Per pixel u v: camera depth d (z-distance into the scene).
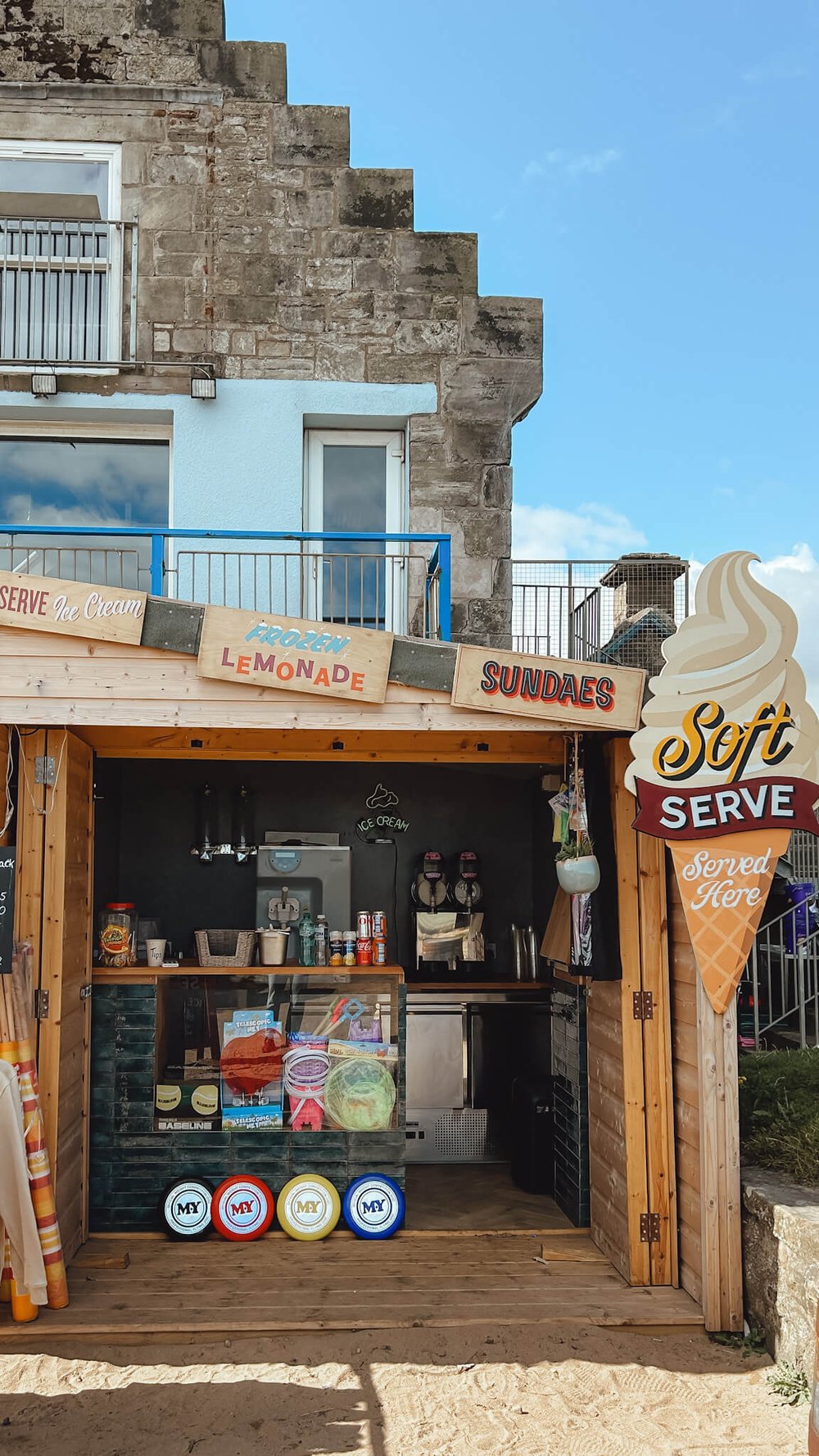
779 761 5.02
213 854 8.00
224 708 5.23
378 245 8.03
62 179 8.02
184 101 8.01
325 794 8.30
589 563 7.02
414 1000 7.75
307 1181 6.18
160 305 7.88
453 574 7.91
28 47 7.97
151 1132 6.23
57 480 8.02
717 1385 4.46
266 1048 6.36
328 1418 4.18
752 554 5.07
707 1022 5.05
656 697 5.01
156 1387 4.41
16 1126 4.99
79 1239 5.91
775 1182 5.09
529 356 8.05
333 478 8.20
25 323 7.88
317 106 8.07
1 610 5.17
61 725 5.35
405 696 5.28
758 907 5.02
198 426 7.81
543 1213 6.63
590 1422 4.16
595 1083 6.16
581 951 5.78
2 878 5.16
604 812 5.70
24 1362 4.63
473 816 8.45
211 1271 5.61
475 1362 4.63
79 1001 5.94
